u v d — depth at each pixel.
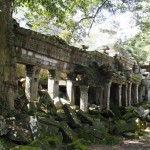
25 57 17.25
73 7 19.83
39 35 17.88
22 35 16.61
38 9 19.05
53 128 14.31
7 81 13.82
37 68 18.50
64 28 22.17
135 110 28.55
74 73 23.17
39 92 19.03
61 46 20.52
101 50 32.19
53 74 20.72
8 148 10.90
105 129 19.09
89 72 23.34
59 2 17.52
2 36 13.80
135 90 35.97
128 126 21.34
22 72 22.81
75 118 17.56
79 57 23.45
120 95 29.95
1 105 13.27
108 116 24.89
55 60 20.56
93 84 23.66
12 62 14.22
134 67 38.44
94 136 17.09
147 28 22.39
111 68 25.95
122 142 18.05
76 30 21.56
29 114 15.30
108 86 25.50
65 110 17.80
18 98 15.66
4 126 11.56
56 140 13.50
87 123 18.73
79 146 13.66
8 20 14.12
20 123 12.58
